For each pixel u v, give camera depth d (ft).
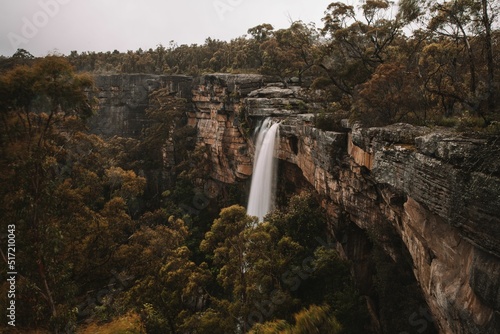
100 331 57.00
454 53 58.95
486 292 31.45
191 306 73.46
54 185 50.42
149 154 199.31
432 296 43.52
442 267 40.11
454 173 34.88
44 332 46.21
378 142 53.21
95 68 280.51
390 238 68.23
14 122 51.19
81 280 65.41
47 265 46.32
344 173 75.31
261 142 128.26
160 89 206.59
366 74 93.04
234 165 158.61
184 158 193.16
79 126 78.02
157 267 73.10
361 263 85.30
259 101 127.95
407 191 44.68
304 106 121.60
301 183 116.16
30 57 101.81
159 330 64.59
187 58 277.85
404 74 60.70
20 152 49.34
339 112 83.46
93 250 65.87
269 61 149.79
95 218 65.98
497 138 32.42
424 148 40.60
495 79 50.21
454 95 53.88
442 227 40.01
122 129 228.63
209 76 170.50
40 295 47.85
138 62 263.70
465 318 34.45
